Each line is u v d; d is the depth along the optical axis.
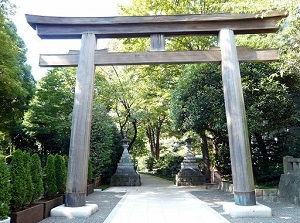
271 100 7.42
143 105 14.95
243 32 6.49
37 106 13.45
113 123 13.80
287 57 6.31
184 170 11.92
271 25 6.30
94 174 11.29
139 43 12.08
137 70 14.27
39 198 5.66
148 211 5.76
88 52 6.25
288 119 7.95
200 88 8.59
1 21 9.05
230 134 5.73
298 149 8.33
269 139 9.56
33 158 5.12
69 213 5.21
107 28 6.43
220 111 7.98
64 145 13.12
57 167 6.44
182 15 6.38
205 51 6.32
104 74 14.78
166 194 8.76
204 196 8.17
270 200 7.31
